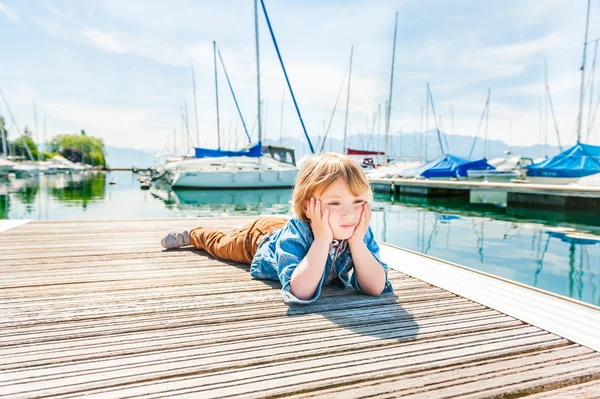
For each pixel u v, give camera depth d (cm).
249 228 227
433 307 167
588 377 109
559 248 498
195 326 142
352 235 168
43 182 2973
